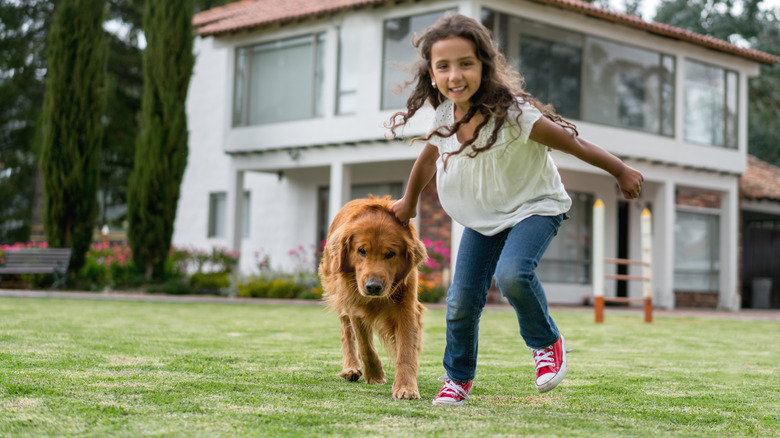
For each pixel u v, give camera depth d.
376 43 12.90
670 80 14.29
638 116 13.87
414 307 3.33
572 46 13.06
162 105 13.51
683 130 14.34
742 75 15.38
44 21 22.77
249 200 17.02
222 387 3.14
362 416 2.57
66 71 13.33
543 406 2.94
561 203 2.88
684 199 15.95
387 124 3.11
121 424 2.34
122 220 26.00
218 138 17.62
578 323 8.66
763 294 17.06
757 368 4.55
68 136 13.36
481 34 2.63
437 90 2.92
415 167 3.22
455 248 12.48
